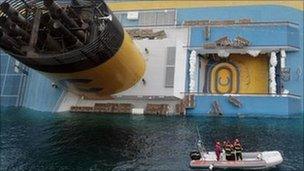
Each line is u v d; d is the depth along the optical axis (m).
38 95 58.59
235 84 58.06
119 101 56.31
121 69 47.84
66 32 39.31
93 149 46.41
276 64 55.12
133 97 55.38
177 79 55.25
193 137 48.00
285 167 41.41
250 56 58.94
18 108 58.62
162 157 43.94
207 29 57.19
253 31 56.09
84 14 41.53
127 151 45.62
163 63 56.28
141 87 55.41
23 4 42.72
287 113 51.41
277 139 47.03
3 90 60.00
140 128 51.12
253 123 51.25
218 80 58.81
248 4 59.09
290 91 53.56
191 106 53.56
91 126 52.41
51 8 37.97
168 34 58.31
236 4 59.41
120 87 52.69
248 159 41.94
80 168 42.34
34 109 57.94
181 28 58.12
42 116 56.16
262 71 58.03
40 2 42.25
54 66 42.06
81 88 50.88
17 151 46.34
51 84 58.56
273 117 51.59
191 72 55.22
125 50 46.06
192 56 56.06
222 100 53.34
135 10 61.72
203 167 41.28
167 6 61.12
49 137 49.78
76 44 39.91
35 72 59.88
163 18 60.28
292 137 47.47
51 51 40.81
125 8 62.25
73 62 41.19
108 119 54.28
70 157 44.72
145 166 42.19
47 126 52.91
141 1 62.31
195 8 60.31
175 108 54.25
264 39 55.41
